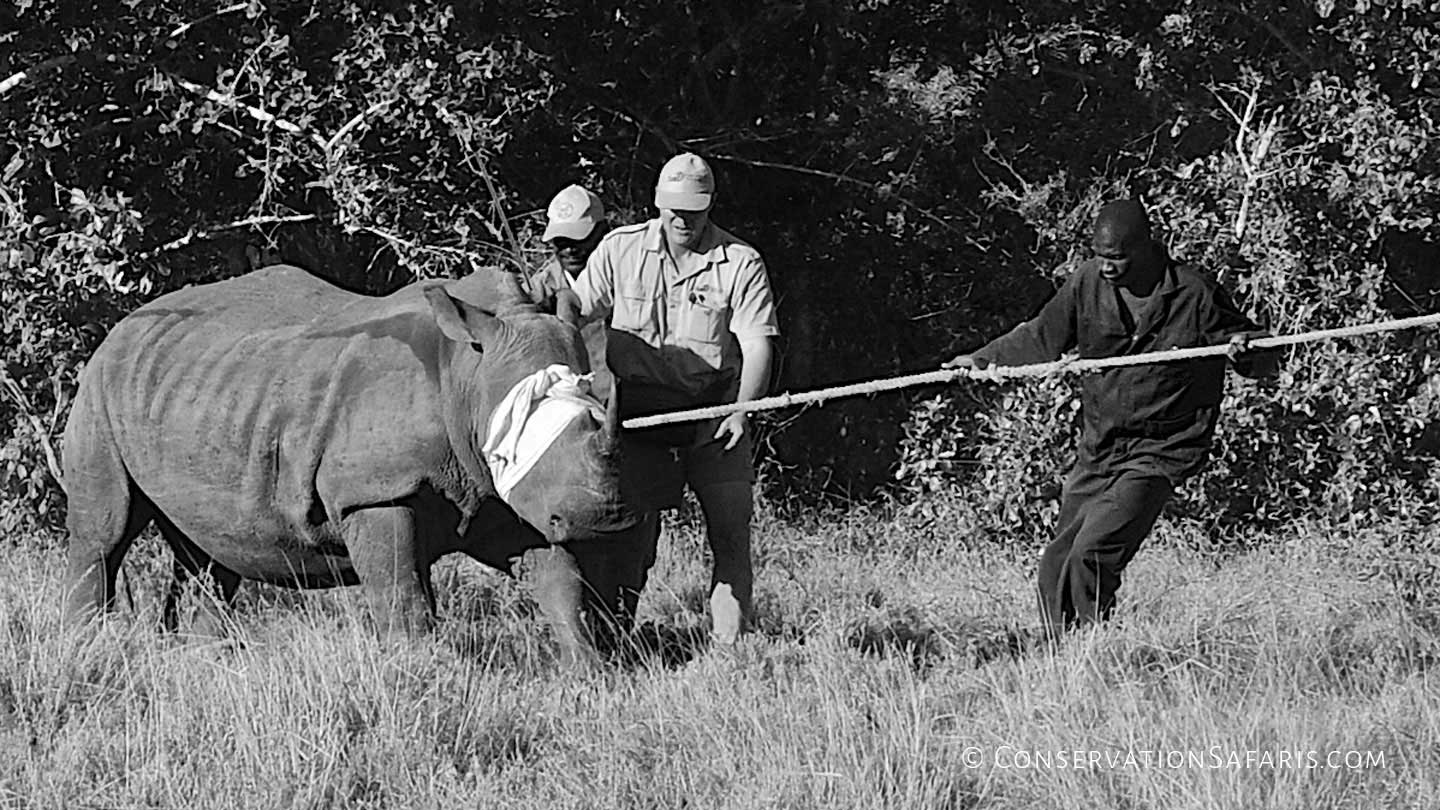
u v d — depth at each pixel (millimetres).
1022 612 21344
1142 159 33781
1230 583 22781
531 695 16922
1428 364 30203
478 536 18609
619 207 32250
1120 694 16594
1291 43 31000
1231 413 29750
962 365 19234
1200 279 19188
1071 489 19922
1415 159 29609
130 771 15070
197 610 20734
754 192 35062
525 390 16969
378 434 18188
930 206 35312
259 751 15164
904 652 18609
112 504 20516
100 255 26875
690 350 19188
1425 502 30125
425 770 15180
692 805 14680
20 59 28188
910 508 30156
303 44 29266
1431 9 29219
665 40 33000
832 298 35125
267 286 20609
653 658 18188
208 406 19406
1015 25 34625
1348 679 17797
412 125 28344
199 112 28625
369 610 18438
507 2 29703
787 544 27312
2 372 27297
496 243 29562
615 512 16438
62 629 18359
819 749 15094
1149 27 33844
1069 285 19484
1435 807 14242
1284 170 30375
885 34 34812
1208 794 14109
